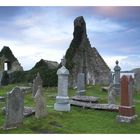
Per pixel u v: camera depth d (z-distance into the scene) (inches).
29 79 1416.1
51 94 1079.0
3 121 576.4
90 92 1181.1
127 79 605.3
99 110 735.1
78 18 1494.8
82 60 1438.2
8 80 1526.8
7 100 510.3
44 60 1581.0
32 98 920.9
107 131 524.4
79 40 1483.8
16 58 1780.3
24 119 576.4
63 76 706.8
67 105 703.7
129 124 586.9
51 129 517.0
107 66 1512.1
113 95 776.3
